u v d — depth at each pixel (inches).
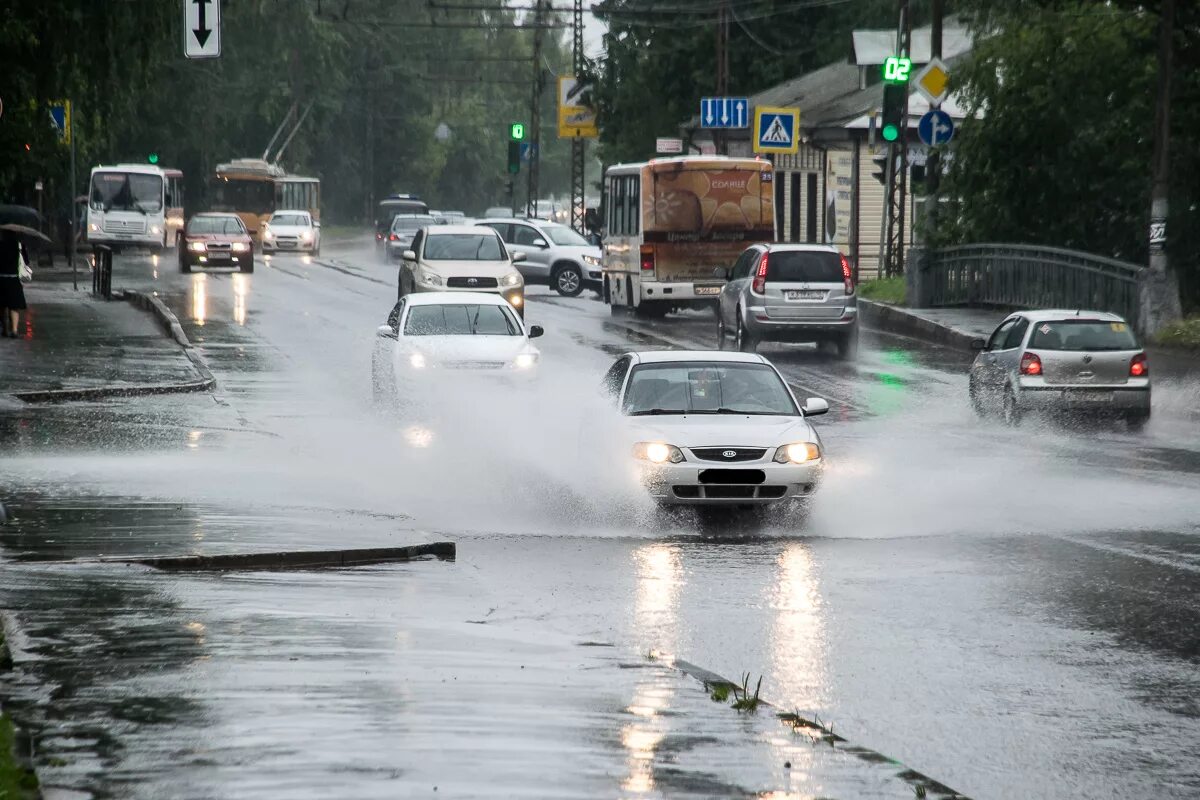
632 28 7194.9
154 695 705.0
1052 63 3575.3
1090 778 666.8
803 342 2989.7
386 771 587.5
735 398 1449.3
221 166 7726.4
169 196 6658.5
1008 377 2085.4
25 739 621.9
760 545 1268.5
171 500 1371.8
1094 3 3563.0
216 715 669.3
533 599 1040.8
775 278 2908.5
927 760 692.1
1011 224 3683.6
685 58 7027.6
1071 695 807.1
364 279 5078.7
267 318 3636.8
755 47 7057.1
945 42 5595.5
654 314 3772.1
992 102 3651.6
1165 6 3043.8
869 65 5674.2
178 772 579.8
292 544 1147.3
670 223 3592.5
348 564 1125.7
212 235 5255.9
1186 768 682.8
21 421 2000.5
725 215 3602.4
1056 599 1053.8
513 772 594.2
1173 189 3361.2
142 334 3070.9
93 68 3417.8
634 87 7066.9
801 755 642.2
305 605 955.3
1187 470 1708.9
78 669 757.9
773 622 981.2
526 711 698.8
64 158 4840.1
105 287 3892.7
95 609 914.1
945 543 1278.3
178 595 967.0
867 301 3752.5
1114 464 1756.9
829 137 5027.1
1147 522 1380.4
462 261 3464.6
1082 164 3587.6
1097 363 2044.8
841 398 2388.0
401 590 1028.5
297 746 620.4
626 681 776.3
